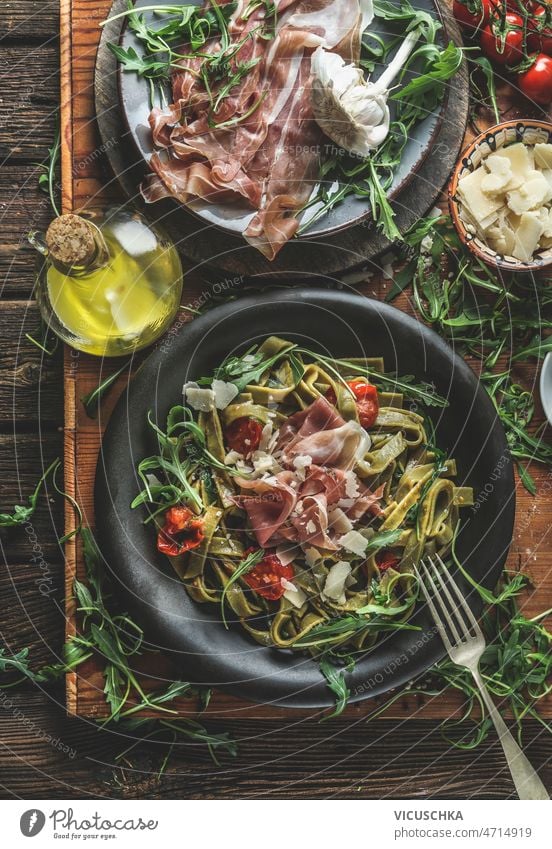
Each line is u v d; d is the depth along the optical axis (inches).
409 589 31.0
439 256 32.1
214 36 31.0
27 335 33.0
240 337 30.8
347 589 31.0
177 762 33.8
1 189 33.7
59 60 33.8
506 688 31.9
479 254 31.2
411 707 32.3
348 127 30.3
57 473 33.6
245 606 30.7
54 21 33.9
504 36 31.2
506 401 32.5
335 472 30.3
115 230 29.7
